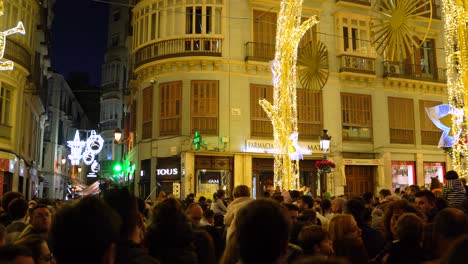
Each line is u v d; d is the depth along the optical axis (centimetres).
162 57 2316
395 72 2659
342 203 756
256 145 2295
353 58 2562
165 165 2281
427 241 411
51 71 3484
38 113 2992
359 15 2608
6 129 2094
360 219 591
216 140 2256
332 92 2525
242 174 2242
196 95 2294
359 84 2595
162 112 2328
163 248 371
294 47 1492
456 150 1323
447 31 1377
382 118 2612
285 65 1488
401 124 2656
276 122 1492
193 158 2178
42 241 356
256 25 2414
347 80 2569
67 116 4428
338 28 2564
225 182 2231
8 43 2092
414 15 1255
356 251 416
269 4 2444
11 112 2141
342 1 2584
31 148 2717
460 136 1318
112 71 4178
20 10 2247
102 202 226
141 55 2438
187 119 2267
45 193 3900
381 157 2547
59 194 4228
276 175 1547
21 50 2188
